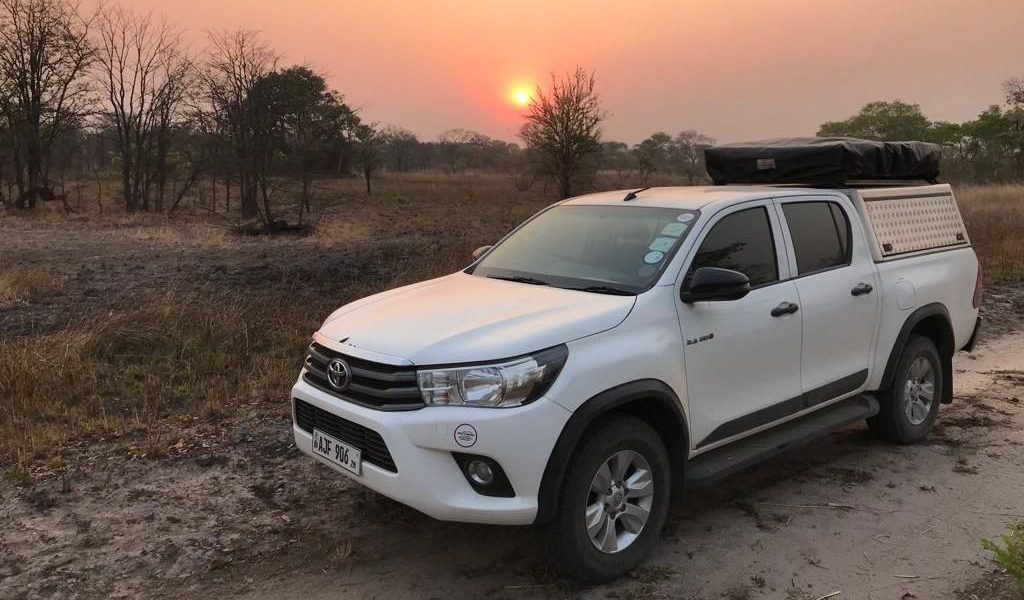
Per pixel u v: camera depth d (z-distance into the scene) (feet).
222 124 85.20
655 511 11.78
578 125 85.76
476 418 10.01
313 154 83.25
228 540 12.71
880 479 15.40
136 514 13.51
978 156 175.63
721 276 11.76
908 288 16.57
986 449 17.01
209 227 72.84
